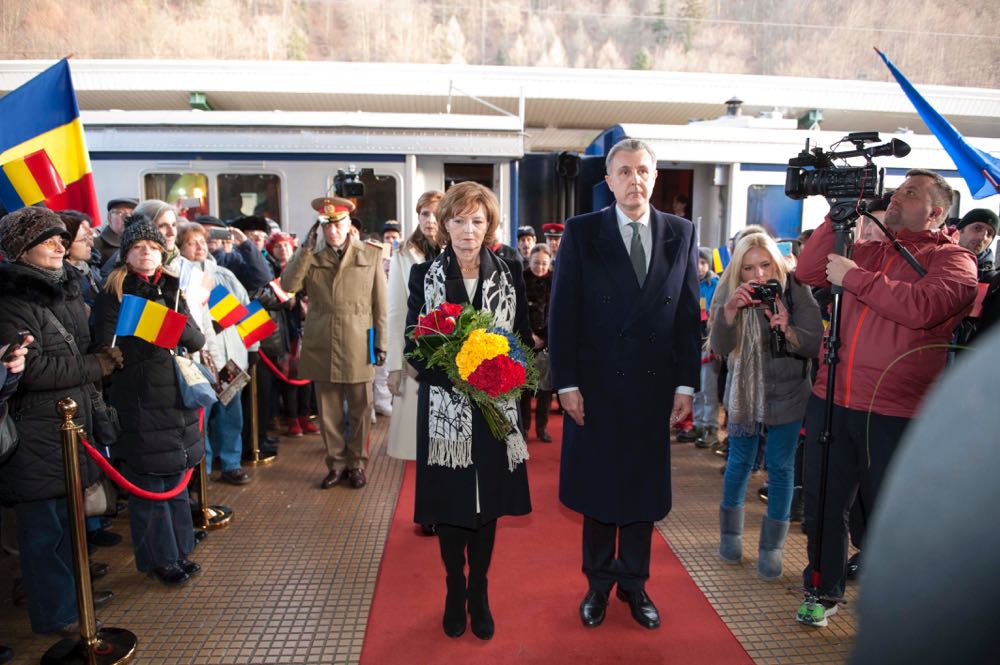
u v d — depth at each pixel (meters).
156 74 9.45
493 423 2.25
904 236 2.39
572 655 2.37
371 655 2.37
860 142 2.31
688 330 2.45
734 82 10.35
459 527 2.38
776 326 2.65
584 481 2.46
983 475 0.35
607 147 7.18
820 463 2.51
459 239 2.36
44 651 2.44
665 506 2.46
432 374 2.33
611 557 2.58
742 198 6.95
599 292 2.42
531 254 4.69
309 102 10.43
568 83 10.12
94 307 2.64
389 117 6.40
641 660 2.34
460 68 9.92
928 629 0.37
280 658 2.36
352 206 3.95
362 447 4.07
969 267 2.21
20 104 3.39
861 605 0.42
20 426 2.28
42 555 2.38
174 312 2.57
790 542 3.35
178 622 2.59
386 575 2.95
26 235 2.30
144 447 2.67
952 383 0.41
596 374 2.44
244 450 4.58
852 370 2.40
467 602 2.46
